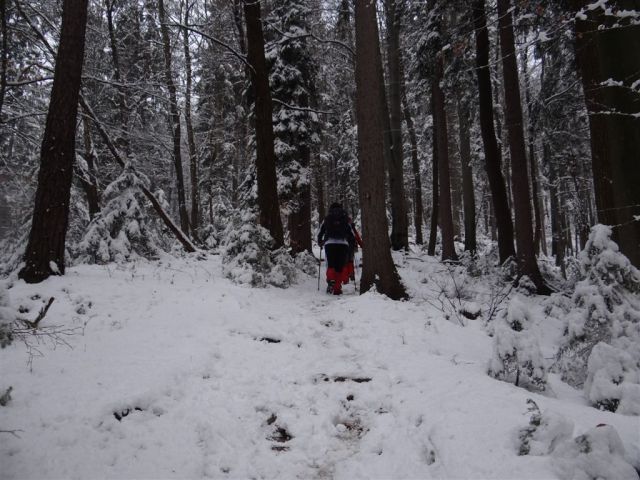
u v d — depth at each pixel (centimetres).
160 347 459
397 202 1496
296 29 1283
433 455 278
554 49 1037
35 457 265
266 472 284
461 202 3203
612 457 220
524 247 992
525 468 234
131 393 343
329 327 601
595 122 684
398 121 1495
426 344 513
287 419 351
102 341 461
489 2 1204
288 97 1315
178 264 1033
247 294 709
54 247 674
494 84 1984
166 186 2473
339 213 877
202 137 2447
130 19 1535
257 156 964
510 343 386
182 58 1697
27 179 1194
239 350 482
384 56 1866
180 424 327
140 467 273
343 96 1897
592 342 396
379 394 387
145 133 1320
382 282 764
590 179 2358
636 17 443
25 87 1072
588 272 420
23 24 1065
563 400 358
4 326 393
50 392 338
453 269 1174
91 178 1405
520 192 992
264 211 948
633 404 313
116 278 736
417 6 1401
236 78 2031
